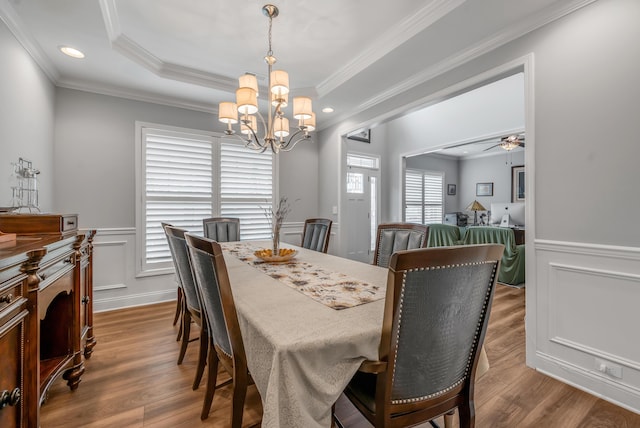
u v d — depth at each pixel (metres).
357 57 2.76
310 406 0.95
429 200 7.88
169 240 2.03
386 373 0.95
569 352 1.91
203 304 1.64
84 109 3.12
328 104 3.71
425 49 2.42
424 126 5.31
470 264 0.95
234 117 2.19
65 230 1.65
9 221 1.54
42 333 1.70
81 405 1.70
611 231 1.73
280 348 0.91
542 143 2.01
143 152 3.43
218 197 3.90
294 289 1.52
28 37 2.24
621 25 1.68
